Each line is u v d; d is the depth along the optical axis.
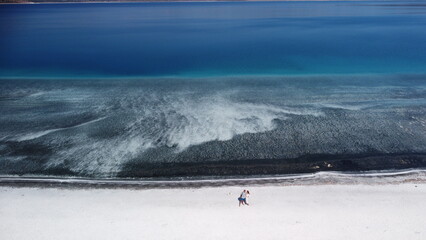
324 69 47.06
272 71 46.66
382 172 22.94
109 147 26.64
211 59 54.78
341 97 35.69
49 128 29.78
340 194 20.03
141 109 33.56
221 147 26.44
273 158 24.92
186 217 17.92
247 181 21.97
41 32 84.44
